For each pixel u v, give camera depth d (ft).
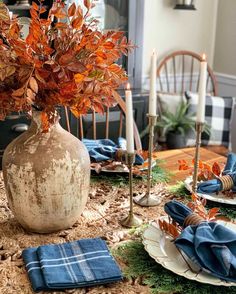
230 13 11.34
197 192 4.71
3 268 3.47
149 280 3.31
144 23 10.88
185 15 11.45
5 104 3.81
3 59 3.50
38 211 3.89
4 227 4.13
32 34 3.61
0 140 8.72
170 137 10.02
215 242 3.31
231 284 3.17
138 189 4.95
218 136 10.14
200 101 4.33
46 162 3.77
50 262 3.44
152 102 4.42
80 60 3.70
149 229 3.88
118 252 3.68
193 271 3.32
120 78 3.95
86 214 4.37
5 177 3.93
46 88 3.65
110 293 3.18
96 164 5.23
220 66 11.94
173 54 11.09
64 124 8.87
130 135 4.00
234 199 4.63
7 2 9.35
